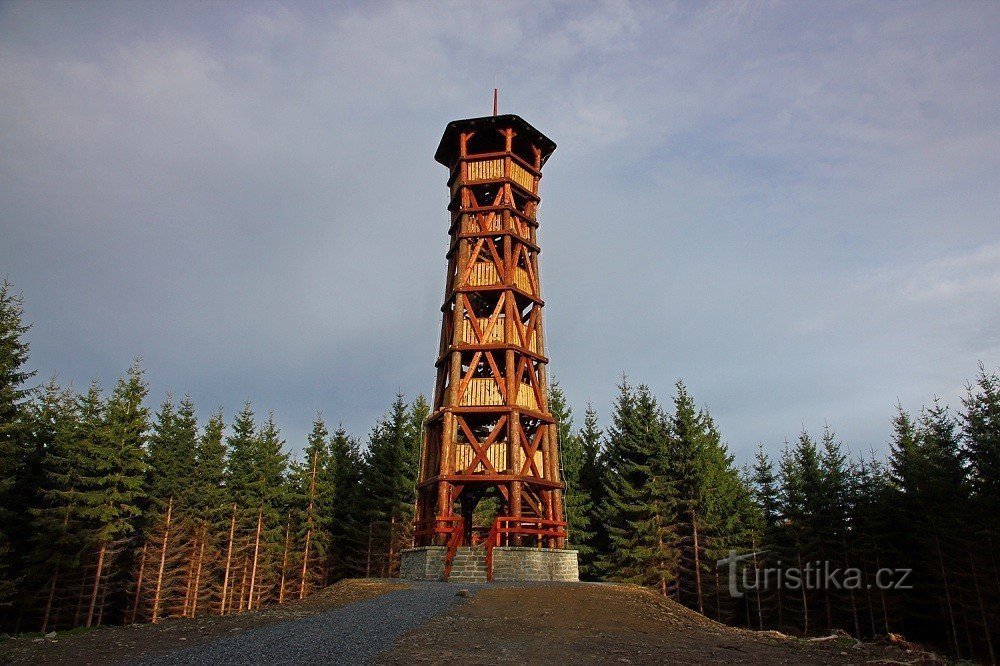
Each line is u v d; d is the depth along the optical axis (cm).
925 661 1245
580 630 1433
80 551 3809
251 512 5362
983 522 3609
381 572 5638
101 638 1236
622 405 5794
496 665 1060
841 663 1193
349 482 6316
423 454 3195
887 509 4400
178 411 5638
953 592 3841
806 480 4925
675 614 1830
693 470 4897
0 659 1055
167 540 4934
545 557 2602
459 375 3030
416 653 1125
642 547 4684
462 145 3538
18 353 3525
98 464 3988
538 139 3650
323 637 1243
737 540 5009
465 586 2064
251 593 5206
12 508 3925
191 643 1187
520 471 2867
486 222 3347
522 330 3159
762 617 4903
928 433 4978
